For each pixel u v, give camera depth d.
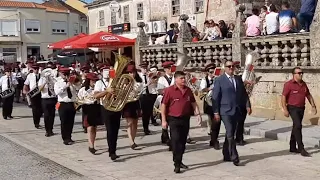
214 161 9.23
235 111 8.81
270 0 20.64
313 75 12.41
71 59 34.53
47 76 13.01
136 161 9.45
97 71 13.35
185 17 17.59
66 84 11.56
